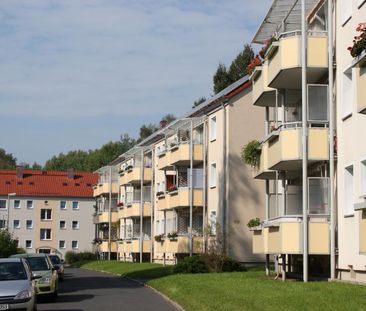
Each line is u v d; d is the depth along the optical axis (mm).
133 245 54688
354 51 14539
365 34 14508
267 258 26766
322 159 21625
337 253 21188
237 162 36531
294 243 21281
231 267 31469
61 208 91000
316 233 21312
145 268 41750
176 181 44219
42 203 90438
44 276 21375
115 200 69250
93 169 122000
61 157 131375
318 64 21859
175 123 41625
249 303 16312
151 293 24516
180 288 22703
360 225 15008
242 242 35969
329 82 21734
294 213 23422
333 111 21703
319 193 21609
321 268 23344
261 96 26578
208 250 33375
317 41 21938
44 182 92688
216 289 20625
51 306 19609
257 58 26578
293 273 25422
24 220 89562
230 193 36250
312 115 21906
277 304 15594
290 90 25328
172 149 42906
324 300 15562
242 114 36844
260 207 36500
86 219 91625
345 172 20750
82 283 32000
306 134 21656
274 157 23250
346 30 20781
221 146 37375
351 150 20188
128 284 30641
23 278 16594
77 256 74312
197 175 40656
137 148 55062
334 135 21641
